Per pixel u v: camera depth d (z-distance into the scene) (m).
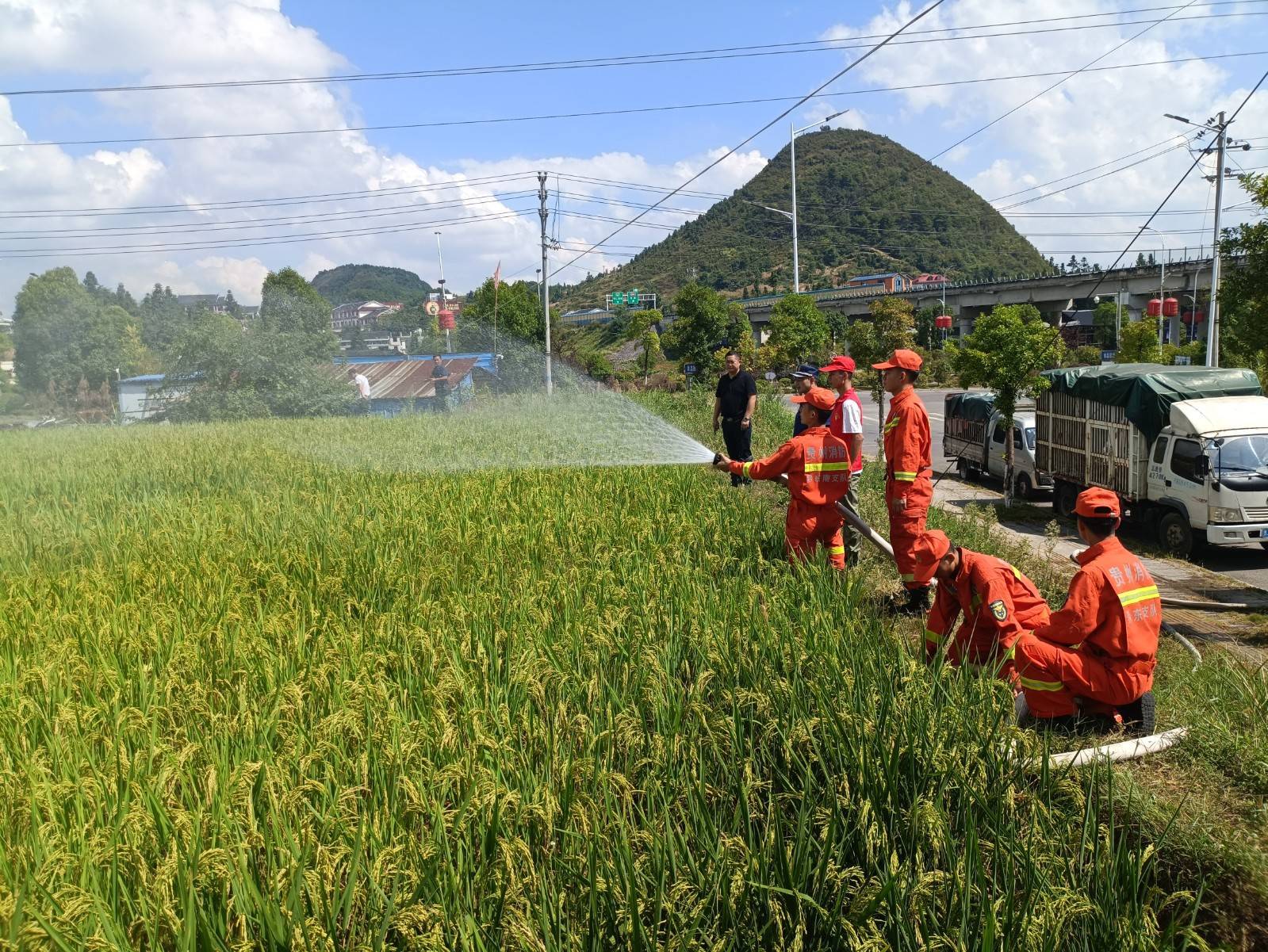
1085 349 61.91
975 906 3.18
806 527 7.68
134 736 4.08
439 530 8.32
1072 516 17.95
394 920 2.82
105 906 2.92
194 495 11.14
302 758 3.77
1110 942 3.12
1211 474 13.78
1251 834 3.90
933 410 45.03
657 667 4.64
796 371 11.75
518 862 3.23
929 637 6.02
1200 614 10.14
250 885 2.95
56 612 6.17
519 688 4.60
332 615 5.83
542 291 36.62
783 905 3.16
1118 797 4.12
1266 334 11.52
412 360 27.38
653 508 9.57
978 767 3.86
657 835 3.28
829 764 4.01
